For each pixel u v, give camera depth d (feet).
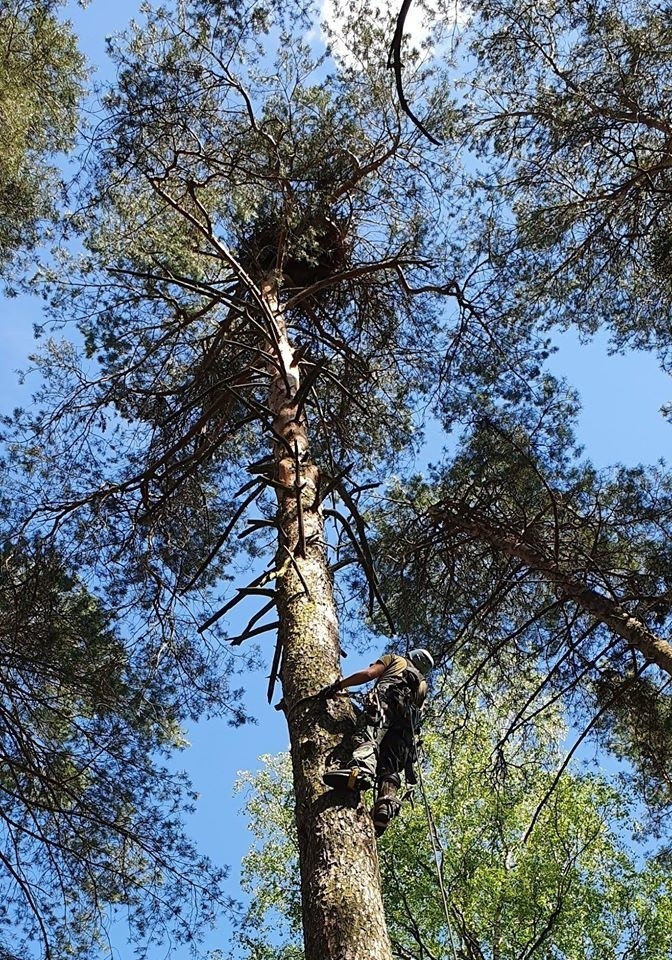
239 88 33.42
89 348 32.86
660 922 40.32
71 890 30.07
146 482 30.71
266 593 20.76
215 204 33.09
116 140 32.58
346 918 14.05
